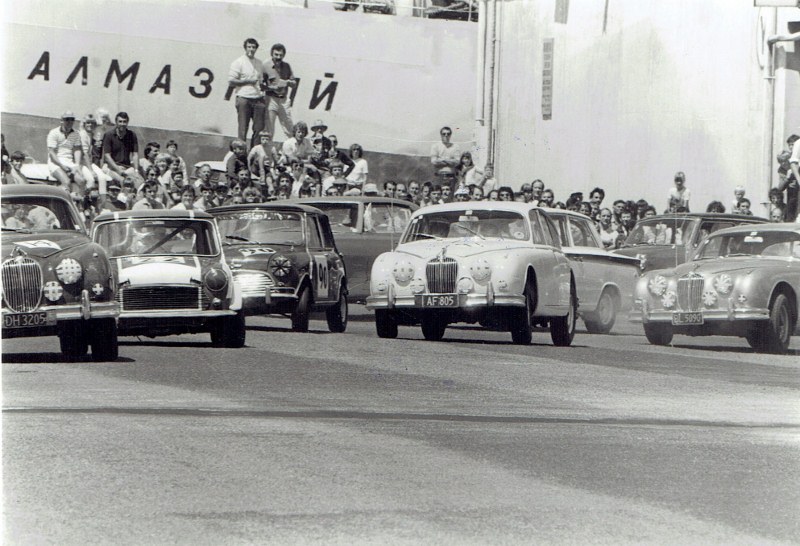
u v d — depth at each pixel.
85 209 61.12
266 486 18.42
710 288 44.56
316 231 50.66
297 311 47.91
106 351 33.69
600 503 18.03
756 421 26.14
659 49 72.75
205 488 18.19
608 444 22.80
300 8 76.62
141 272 38.62
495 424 24.66
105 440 21.61
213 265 39.78
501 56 78.50
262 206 50.38
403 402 27.28
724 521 17.25
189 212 41.34
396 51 78.38
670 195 69.44
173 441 21.70
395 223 60.28
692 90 72.00
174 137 74.62
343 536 15.77
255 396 27.47
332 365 34.19
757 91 70.38
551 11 76.31
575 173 75.75
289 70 76.69
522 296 42.34
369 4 78.75
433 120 79.00
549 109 76.50
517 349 41.19
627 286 55.97
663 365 37.53
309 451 21.16
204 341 43.34
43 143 72.06
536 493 18.53
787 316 44.91
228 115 75.44
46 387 27.98
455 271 42.66
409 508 17.31
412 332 49.03
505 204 45.88
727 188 71.44
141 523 16.22
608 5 74.19
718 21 71.50
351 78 77.69
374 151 78.12
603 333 54.94
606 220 67.31
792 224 47.50
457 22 79.25
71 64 72.56
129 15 73.62
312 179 67.88
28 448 20.75
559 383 31.59
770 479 20.20
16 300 32.16
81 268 32.78
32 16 71.81
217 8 75.06
